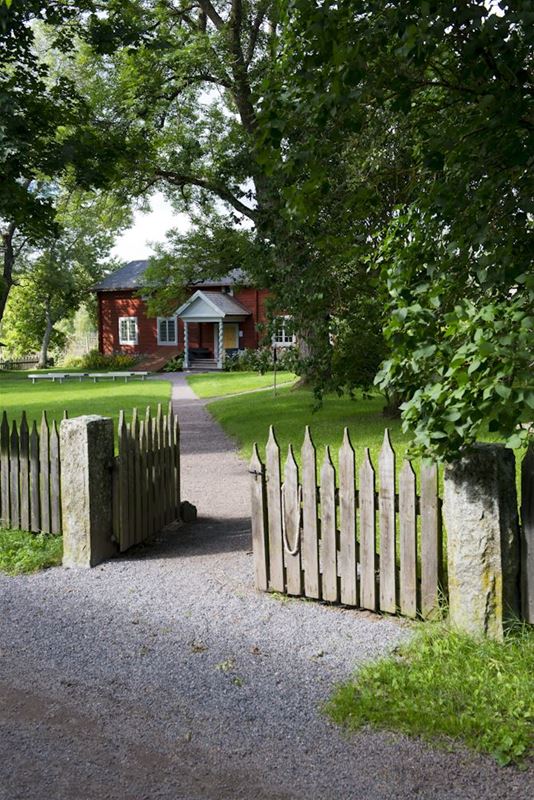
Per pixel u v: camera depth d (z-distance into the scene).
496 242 5.19
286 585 6.78
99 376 45.44
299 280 15.12
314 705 4.79
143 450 8.70
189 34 24.56
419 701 4.62
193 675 5.29
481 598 5.29
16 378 48.22
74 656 5.66
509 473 5.28
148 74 24.33
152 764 4.21
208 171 27.30
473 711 4.47
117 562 8.01
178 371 53.22
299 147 5.86
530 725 4.31
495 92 5.05
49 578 7.53
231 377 41.34
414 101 6.26
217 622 6.24
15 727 4.66
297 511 6.62
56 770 4.18
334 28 5.02
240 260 28.84
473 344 4.58
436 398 4.73
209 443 17.23
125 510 8.26
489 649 5.10
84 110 16.06
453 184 5.34
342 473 6.30
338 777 4.03
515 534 5.31
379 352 14.92
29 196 14.85
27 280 59.31
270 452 6.75
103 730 4.59
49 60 25.64
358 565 6.64
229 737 4.46
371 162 8.36
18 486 8.92
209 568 7.70
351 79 5.04
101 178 15.62
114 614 6.50
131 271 60.78
